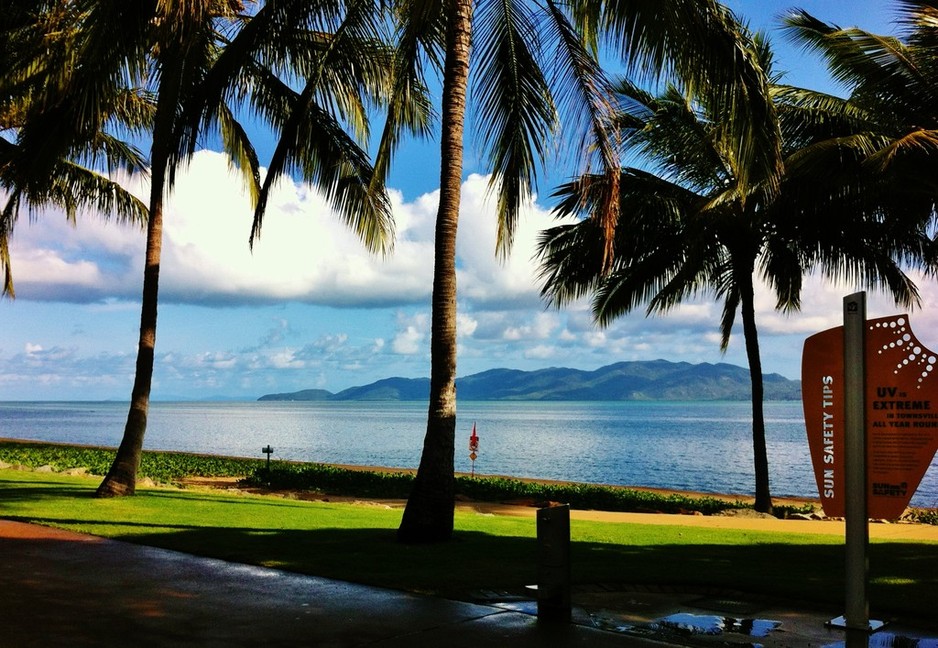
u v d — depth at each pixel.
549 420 153.25
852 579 5.53
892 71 14.57
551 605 5.88
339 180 14.07
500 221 11.05
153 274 13.95
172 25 9.99
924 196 14.54
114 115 16.55
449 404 9.52
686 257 18.62
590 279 19.52
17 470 20.41
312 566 7.61
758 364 19.16
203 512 11.89
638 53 9.30
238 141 15.79
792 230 17.81
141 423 13.96
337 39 11.45
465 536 9.94
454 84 9.69
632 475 37.72
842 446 5.71
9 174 14.70
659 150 18.75
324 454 52.94
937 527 16.05
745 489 31.80
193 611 5.91
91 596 6.37
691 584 7.01
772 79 17.11
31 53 13.23
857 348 5.54
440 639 5.23
